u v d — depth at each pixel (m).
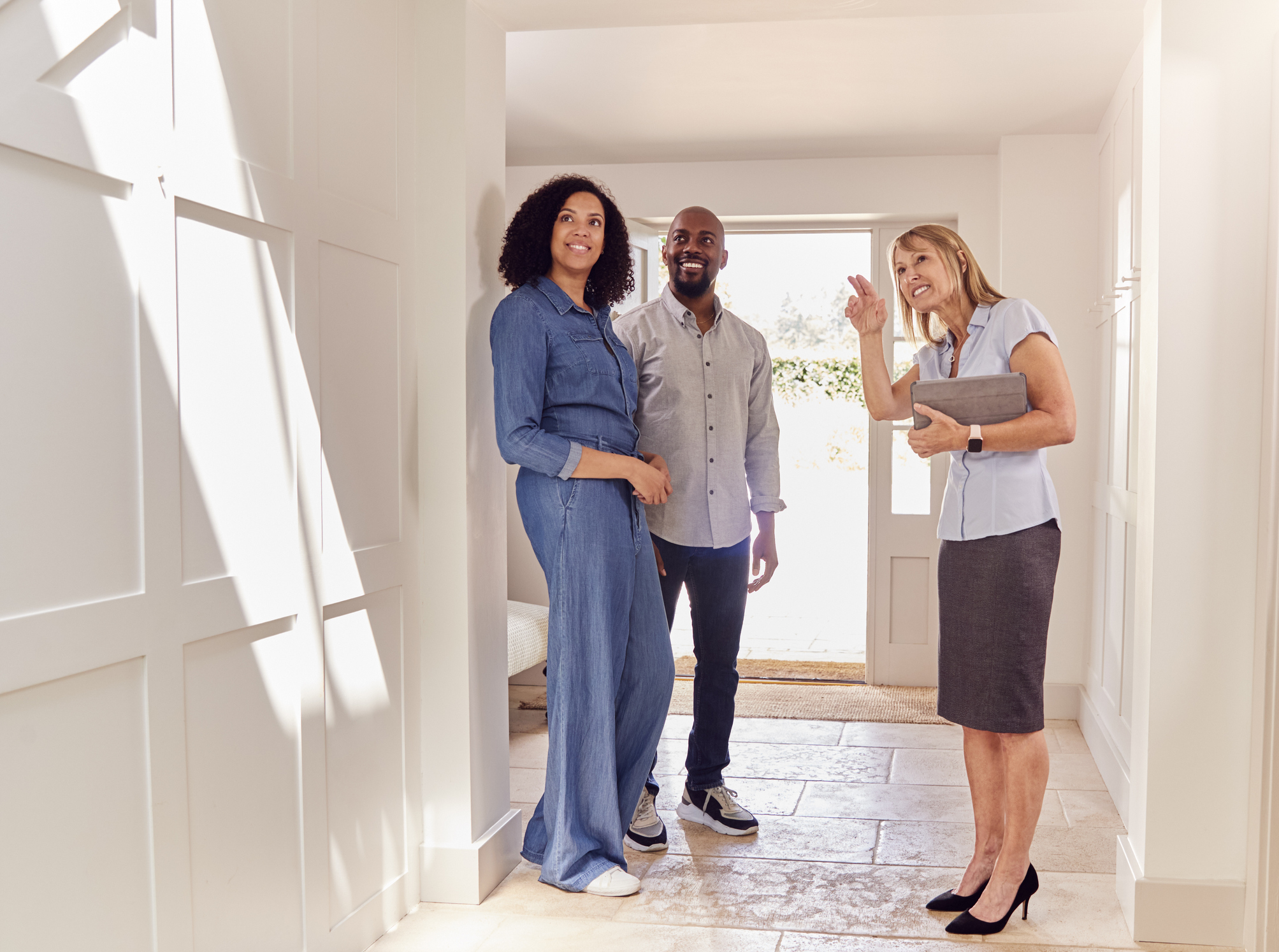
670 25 2.77
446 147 2.35
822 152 4.38
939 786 3.27
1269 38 2.08
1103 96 3.63
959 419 2.09
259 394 1.73
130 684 1.42
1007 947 2.13
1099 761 3.45
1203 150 2.11
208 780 1.59
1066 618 4.11
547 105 3.76
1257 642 2.10
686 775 3.34
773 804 3.11
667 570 2.86
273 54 1.77
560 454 2.26
